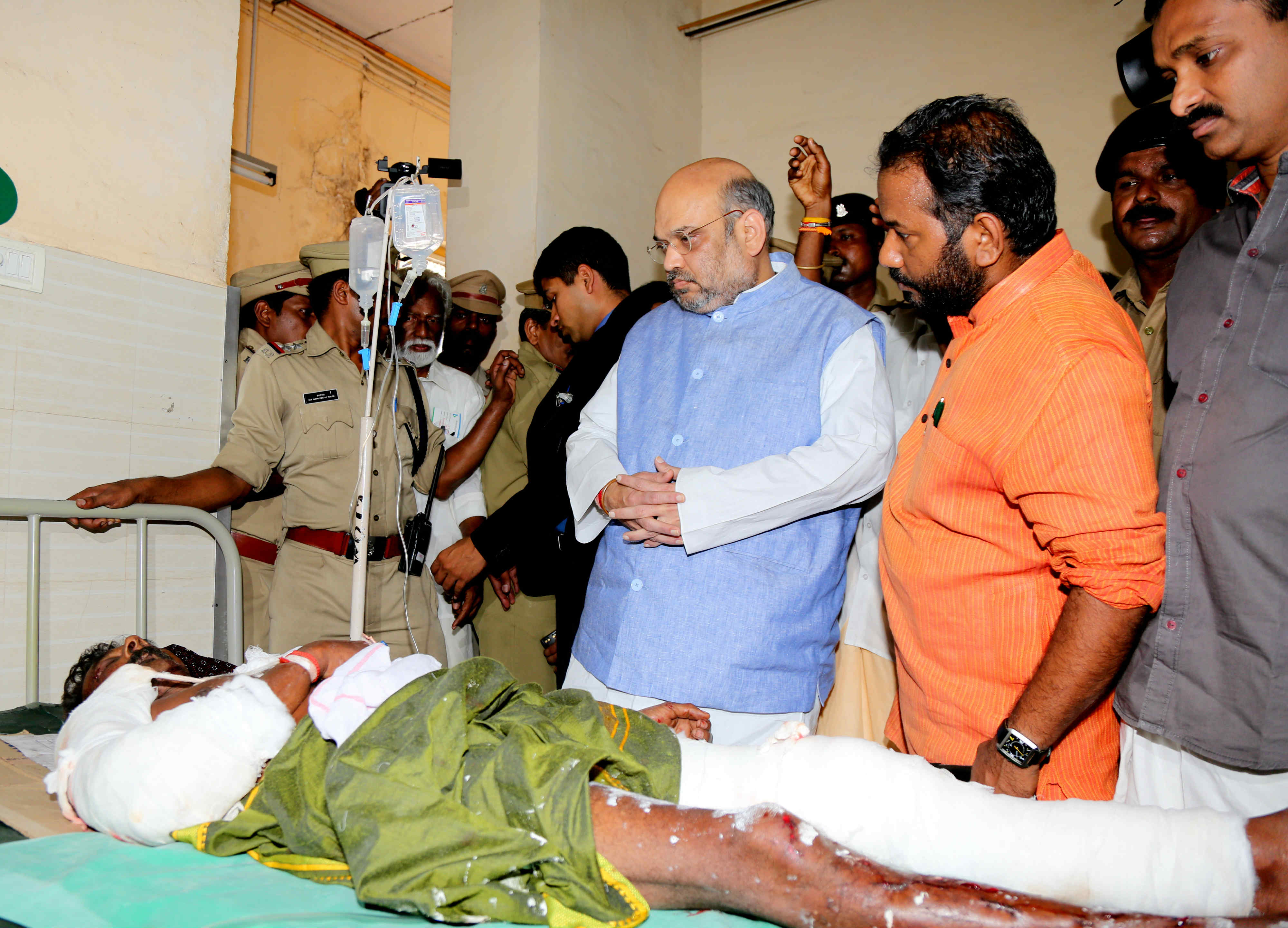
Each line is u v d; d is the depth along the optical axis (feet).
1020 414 4.67
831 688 6.79
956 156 4.85
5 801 5.50
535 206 13.16
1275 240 4.61
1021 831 4.18
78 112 8.16
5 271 7.64
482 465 10.73
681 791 4.80
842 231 8.96
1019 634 4.98
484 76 13.84
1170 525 4.84
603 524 6.77
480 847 4.14
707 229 6.41
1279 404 4.49
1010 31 13.57
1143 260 7.30
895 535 5.55
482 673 5.17
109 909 4.08
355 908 4.18
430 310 8.91
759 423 6.26
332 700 5.03
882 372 6.27
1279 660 4.41
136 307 8.51
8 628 7.59
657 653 6.06
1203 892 3.91
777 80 15.65
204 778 4.74
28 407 7.80
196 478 8.11
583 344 9.24
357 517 6.98
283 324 11.07
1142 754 5.12
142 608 7.80
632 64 14.98
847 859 3.86
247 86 17.12
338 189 18.98
